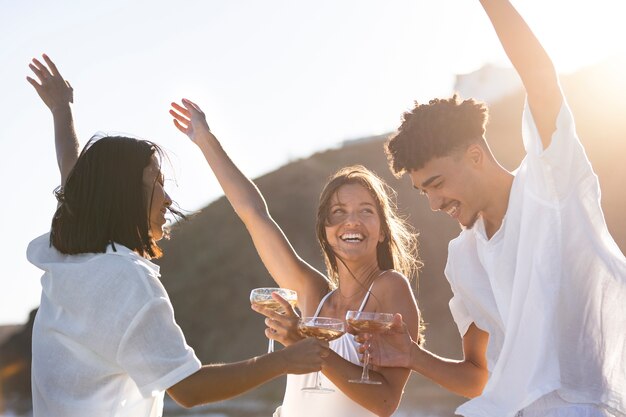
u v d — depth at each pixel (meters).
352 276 3.44
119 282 2.60
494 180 2.94
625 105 31.55
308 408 3.32
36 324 2.70
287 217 39.94
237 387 2.65
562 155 2.70
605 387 2.70
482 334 3.34
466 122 2.92
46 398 2.60
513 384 2.76
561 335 2.73
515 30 2.69
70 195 2.74
